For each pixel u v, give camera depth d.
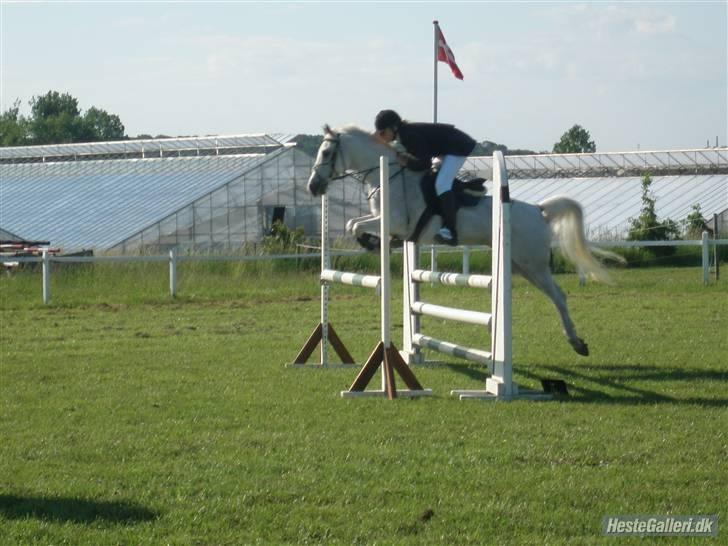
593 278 15.17
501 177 12.52
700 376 13.73
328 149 14.52
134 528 7.37
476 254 34.75
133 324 21.08
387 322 12.69
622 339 17.55
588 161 64.06
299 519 7.55
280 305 24.89
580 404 11.91
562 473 8.73
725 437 10.05
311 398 12.39
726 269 35.91
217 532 7.30
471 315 13.27
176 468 9.00
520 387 13.09
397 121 14.32
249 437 10.20
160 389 13.08
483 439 10.05
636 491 8.17
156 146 65.25
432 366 15.31
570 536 7.20
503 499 8.02
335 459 9.27
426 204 14.22
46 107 153.00
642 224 47.38
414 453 9.47
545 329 19.06
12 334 19.42
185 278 29.38
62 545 7.04
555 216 14.89
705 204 51.50
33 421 11.05
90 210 53.66
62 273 29.39
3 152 72.75
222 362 15.54
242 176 48.88
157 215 50.06
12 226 53.31
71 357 16.12
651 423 10.74
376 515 7.63
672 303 23.56
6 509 7.82
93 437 10.23
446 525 7.41
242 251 37.91
